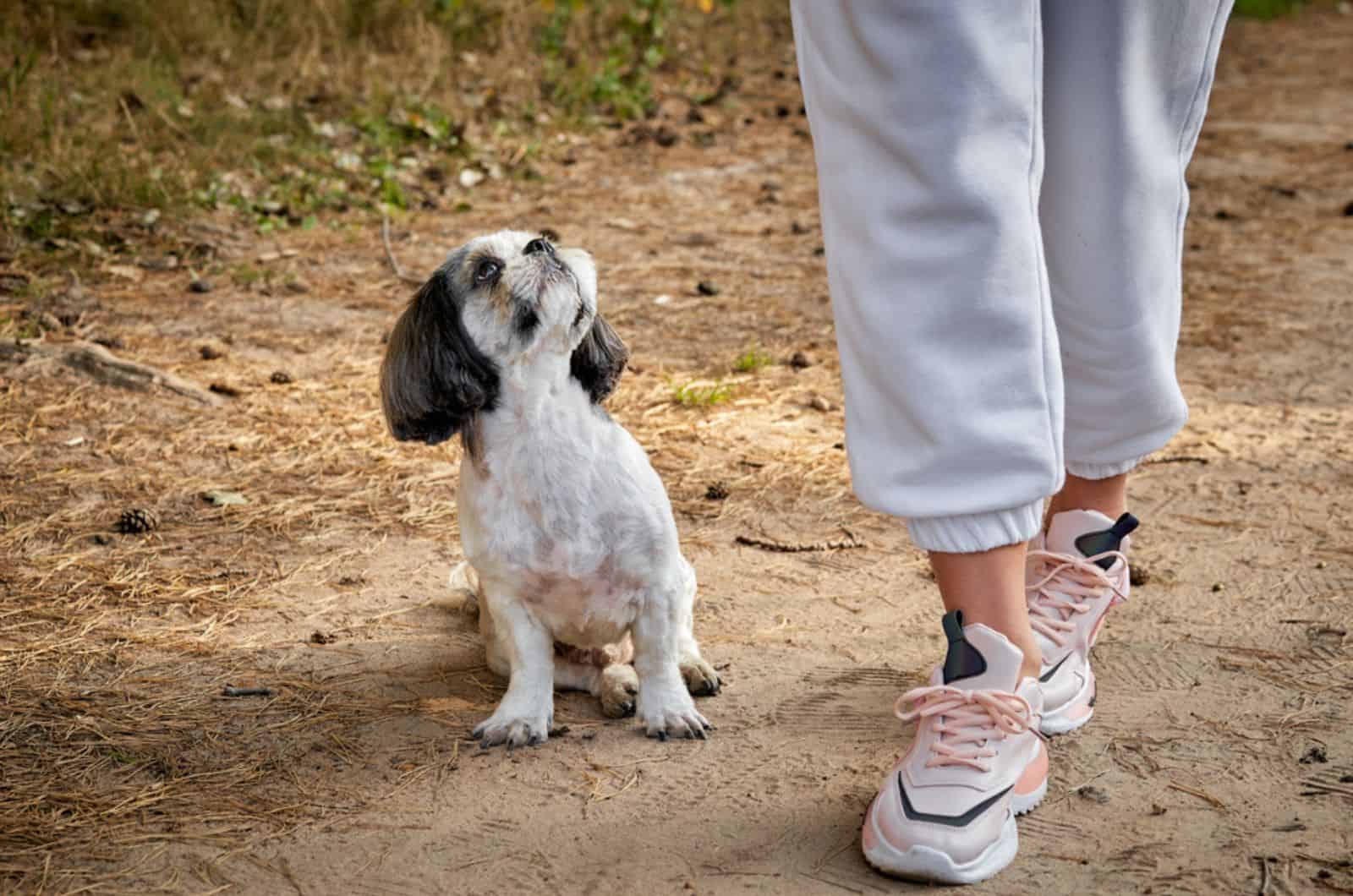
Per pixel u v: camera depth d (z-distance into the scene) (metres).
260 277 6.99
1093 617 3.08
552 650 3.29
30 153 7.98
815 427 5.31
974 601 2.62
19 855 2.65
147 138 8.52
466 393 3.07
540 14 12.23
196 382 5.61
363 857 2.64
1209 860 2.53
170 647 3.60
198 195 7.92
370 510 4.55
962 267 2.38
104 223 7.43
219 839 2.71
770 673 3.43
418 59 10.77
